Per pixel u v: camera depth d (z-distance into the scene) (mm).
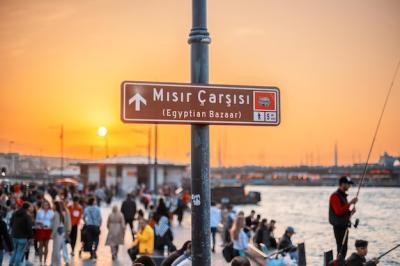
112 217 19594
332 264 9945
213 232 23312
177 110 5461
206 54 5625
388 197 89500
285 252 18984
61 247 17672
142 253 18172
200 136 5555
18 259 15586
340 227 10195
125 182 99000
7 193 33000
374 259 10398
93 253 19672
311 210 92562
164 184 104062
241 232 18500
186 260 9492
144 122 5379
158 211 23266
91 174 97938
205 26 5652
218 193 108312
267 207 103438
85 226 19766
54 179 96188
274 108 5711
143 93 5387
